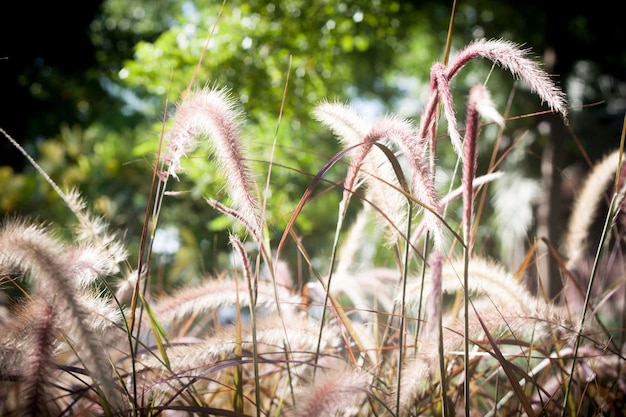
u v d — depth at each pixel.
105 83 9.91
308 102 5.07
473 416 1.45
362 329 1.42
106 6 9.84
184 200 5.43
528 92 7.82
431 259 1.10
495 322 1.24
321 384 0.90
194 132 1.17
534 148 7.87
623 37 7.64
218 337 1.26
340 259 1.64
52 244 0.95
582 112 8.19
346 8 5.19
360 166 1.18
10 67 9.12
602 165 1.65
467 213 1.04
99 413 1.15
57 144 7.82
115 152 7.30
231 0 4.96
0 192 6.39
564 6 7.04
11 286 1.16
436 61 1.11
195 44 4.71
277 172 4.46
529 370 1.30
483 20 8.47
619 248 1.73
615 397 1.48
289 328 1.30
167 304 1.34
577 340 1.21
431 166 1.15
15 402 1.11
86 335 0.89
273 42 4.88
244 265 1.16
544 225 5.99
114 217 6.46
